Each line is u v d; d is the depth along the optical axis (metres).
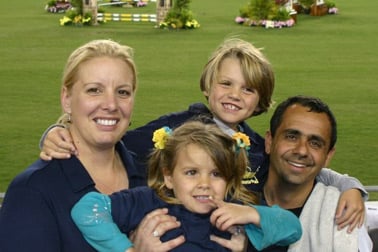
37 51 22.44
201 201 3.76
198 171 3.76
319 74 19.36
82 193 3.68
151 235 3.67
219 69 4.96
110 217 3.64
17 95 16.14
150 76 18.58
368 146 12.27
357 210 4.16
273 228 3.80
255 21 29.11
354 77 19.02
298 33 27.31
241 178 3.95
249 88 4.95
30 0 38.66
